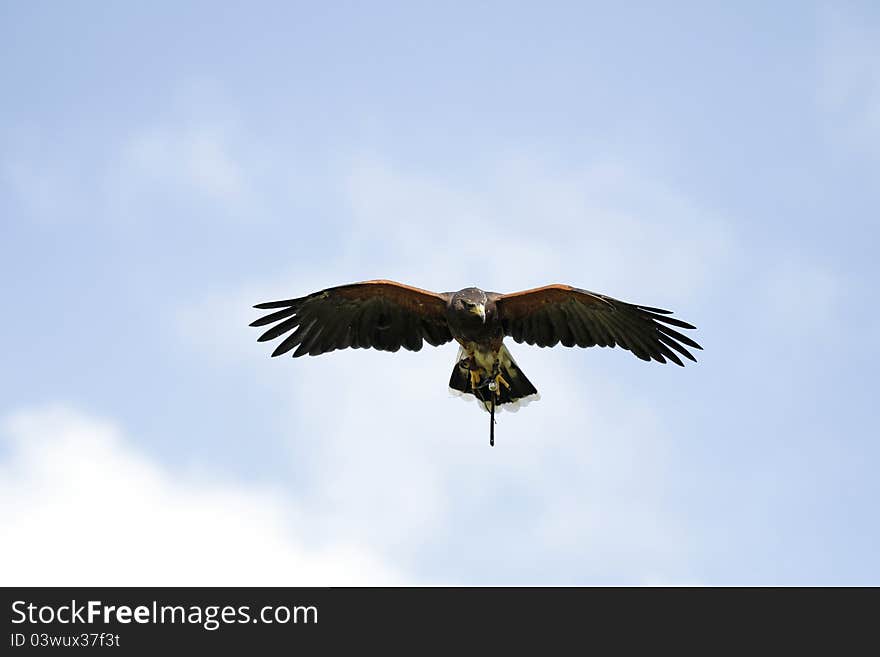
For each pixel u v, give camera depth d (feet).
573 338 67.36
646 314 66.13
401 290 65.72
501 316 66.64
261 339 67.56
